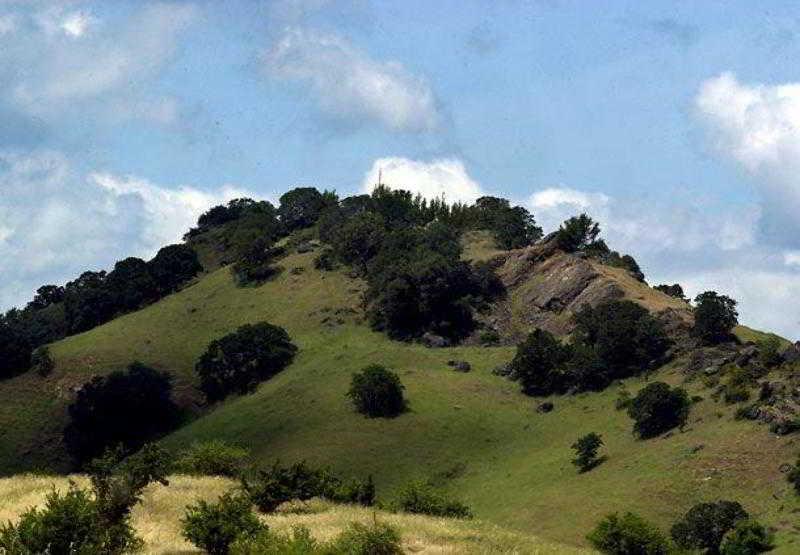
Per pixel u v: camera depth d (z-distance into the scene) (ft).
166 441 561.02
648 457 399.24
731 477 357.00
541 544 155.02
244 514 140.36
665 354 536.83
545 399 538.47
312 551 125.90
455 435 499.10
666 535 327.88
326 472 218.79
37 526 112.98
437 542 148.77
